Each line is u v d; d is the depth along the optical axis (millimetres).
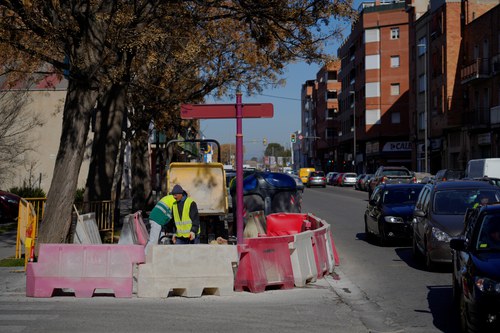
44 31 14227
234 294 10641
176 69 23375
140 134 25906
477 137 46219
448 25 49656
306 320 8680
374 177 41344
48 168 40500
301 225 15336
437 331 8008
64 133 13891
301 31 17719
